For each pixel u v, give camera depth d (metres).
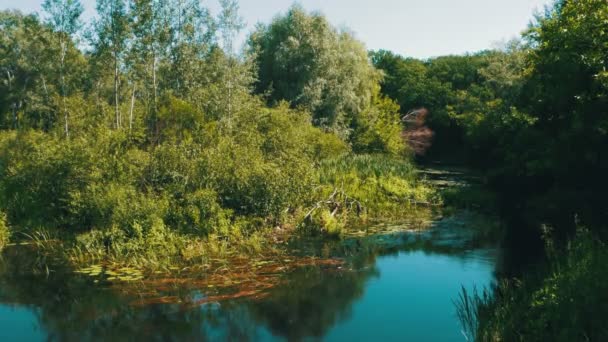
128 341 8.25
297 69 35.31
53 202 15.61
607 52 11.85
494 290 10.05
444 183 26.19
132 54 19.91
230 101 23.30
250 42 37.19
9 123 38.78
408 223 17.05
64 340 8.35
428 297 10.02
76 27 19.92
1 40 42.97
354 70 37.00
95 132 17.39
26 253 13.17
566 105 13.93
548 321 7.35
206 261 12.27
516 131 18.95
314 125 35.41
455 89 53.81
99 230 13.38
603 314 6.78
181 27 21.72
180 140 17.97
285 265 12.16
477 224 16.77
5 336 8.48
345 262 12.48
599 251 8.58
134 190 14.06
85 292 10.44
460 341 8.05
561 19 14.32
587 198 13.82
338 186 19.34
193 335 8.46
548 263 10.86
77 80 22.34
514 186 20.77
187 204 14.12
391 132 38.78
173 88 23.36
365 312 9.34
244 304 9.77
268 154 17.72
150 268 11.79
